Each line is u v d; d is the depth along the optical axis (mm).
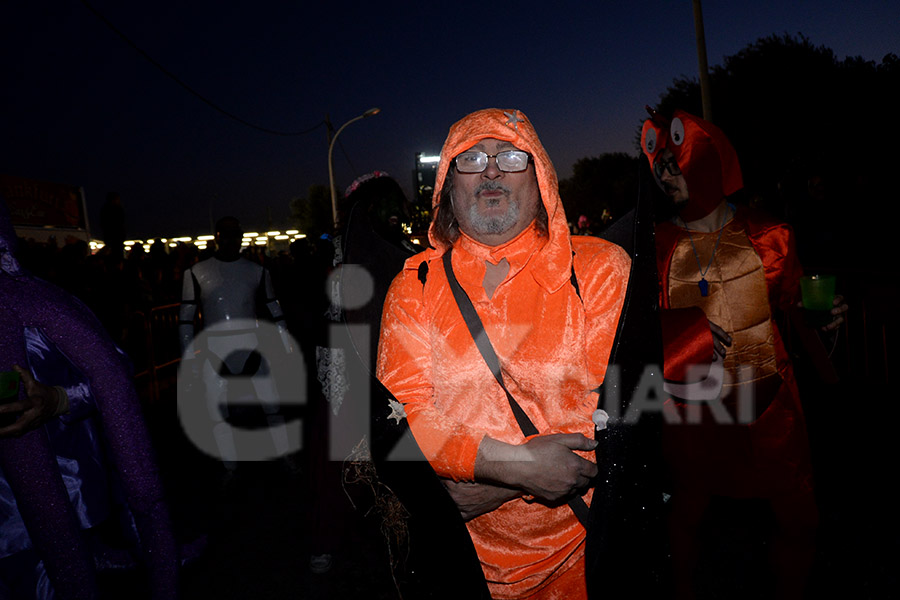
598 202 63875
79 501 2021
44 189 19734
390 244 1953
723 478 2395
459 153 1603
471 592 1563
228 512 4258
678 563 2500
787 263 2385
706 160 2346
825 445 4289
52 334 1886
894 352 4598
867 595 2689
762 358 2361
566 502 1573
